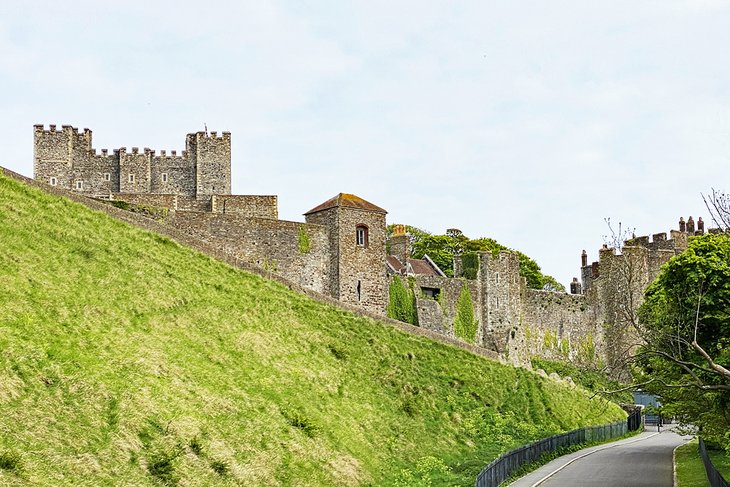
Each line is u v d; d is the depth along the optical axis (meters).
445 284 84.69
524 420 61.56
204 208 78.00
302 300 61.06
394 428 49.56
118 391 33.69
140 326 43.31
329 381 50.25
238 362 45.56
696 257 35.84
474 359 67.25
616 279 102.50
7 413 28.91
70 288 42.56
